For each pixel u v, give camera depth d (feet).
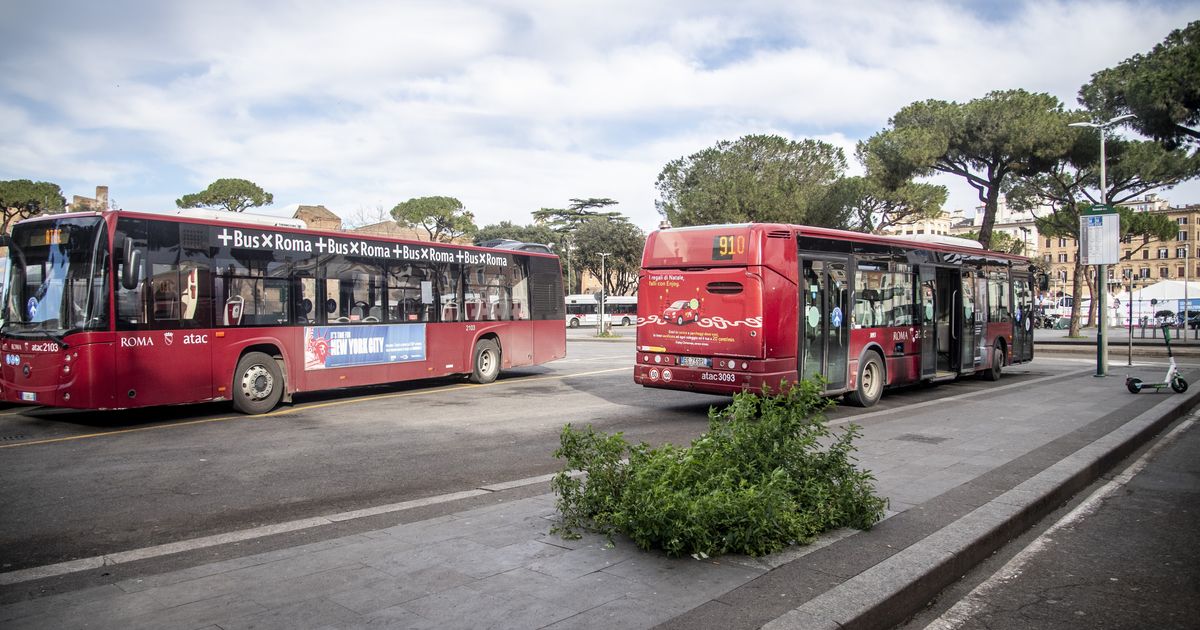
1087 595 14.43
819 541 15.56
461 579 13.25
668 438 31.89
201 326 36.88
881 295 43.68
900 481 21.52
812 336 38.17
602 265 233.76
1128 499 22.03
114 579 14.29
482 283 55.21
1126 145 108.68
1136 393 45.55
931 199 132.46
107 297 33.40
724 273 36.83
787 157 137.80
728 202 129.49
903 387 52.80
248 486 22.77
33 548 16.71
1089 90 104.58
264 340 39.78
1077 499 21.97
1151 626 12.98
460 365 52.80
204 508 20.20
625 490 15.93
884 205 132.46
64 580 14.23
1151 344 100.42
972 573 15.58
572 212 256.32
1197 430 34.91
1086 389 48.47
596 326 228.84
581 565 13.96
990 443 28.19
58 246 34.35
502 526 16.78
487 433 32.83
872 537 15.90
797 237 37.52
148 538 17.49
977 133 105.19
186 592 12.82
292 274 41.50
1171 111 82.12
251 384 39.04
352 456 27.55
